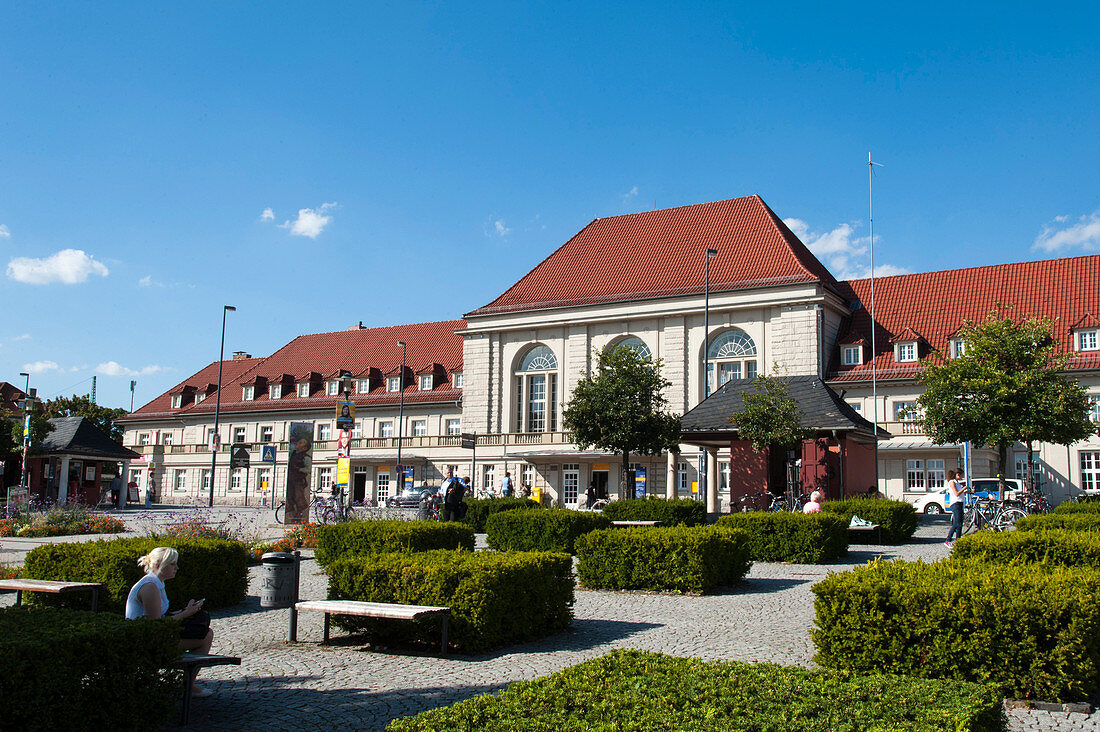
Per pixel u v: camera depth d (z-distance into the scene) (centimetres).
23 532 3066
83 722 659
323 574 1831
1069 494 4775
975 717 497
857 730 470
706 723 474
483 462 6234
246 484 7594
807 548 2034
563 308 6038
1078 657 787
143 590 870
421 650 1084
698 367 5628
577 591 1616
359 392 7338
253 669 984
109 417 9150
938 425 3572
